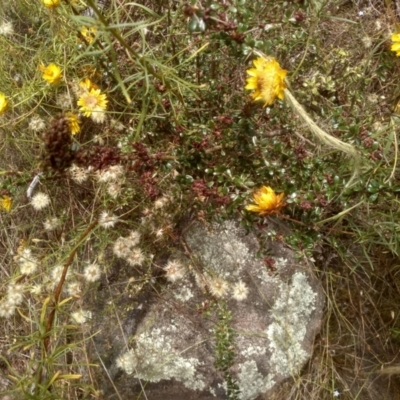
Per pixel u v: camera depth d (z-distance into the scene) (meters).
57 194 0.50
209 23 0.36
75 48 0.46
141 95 0.45
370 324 0.50
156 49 0.46
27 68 0.50
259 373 0.47
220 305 0.45
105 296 0.48
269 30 0.39
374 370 0.50
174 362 0.47
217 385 0.47
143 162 0.41
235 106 0.44
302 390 0.48
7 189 0.46
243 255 0.47
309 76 0.47
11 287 0.43
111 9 0.45
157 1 0.46
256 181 0.43
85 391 0.46
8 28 0.46
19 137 0.50
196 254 0.47
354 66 0.48
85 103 0.42
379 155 0.41
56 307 0.41
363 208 0.46
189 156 0.42
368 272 0.50
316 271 0.49
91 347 0.48
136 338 0.47
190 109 0.44
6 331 0.52
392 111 0.46
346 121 0.43
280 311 0.47
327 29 0.51
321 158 0.43
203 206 0.43
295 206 0.42
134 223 0.46
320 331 0.49
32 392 0.47
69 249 0.47
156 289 0.47
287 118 0.43
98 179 0.45
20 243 0.50
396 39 0.41
